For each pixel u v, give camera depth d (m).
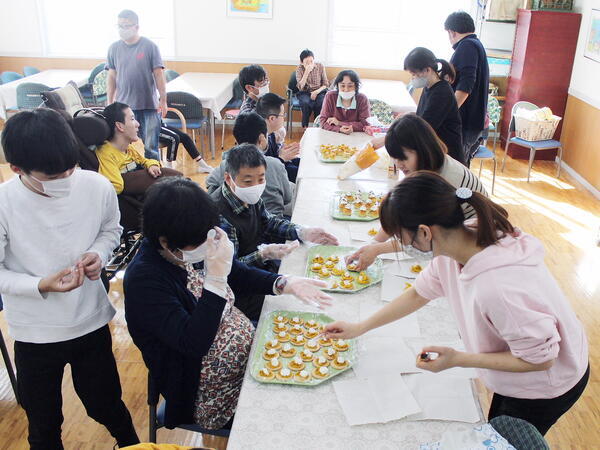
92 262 1.62
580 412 2.47
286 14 6.96
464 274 1.23
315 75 6.68
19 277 1.57
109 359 1.85
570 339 1.31
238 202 2.15
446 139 3.10
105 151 3.14
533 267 1.20
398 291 1.89
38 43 7.13
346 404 1.39
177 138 4.98
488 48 6.84
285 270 2.05
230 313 1.69
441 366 1.26
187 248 1.42
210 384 1.63
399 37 7.08
